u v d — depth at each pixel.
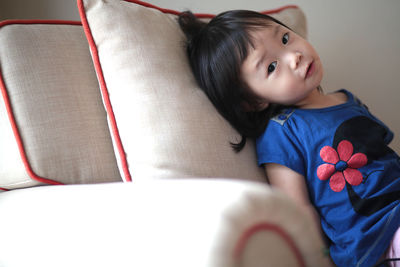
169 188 0.44
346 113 0.84
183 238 0.35
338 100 0.93
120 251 0.39
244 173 0.76
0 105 0.74
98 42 0.75
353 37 1.33
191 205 0.38
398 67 1.34
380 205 0.75
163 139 0.71
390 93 1.34
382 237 0.71
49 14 1.32
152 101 0.72
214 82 0.82
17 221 0.55
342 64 1.34
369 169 0.78
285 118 0.83
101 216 0.45
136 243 0.39
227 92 0.83
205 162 0.72
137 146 0.71
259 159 0.82
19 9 1.32
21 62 0.74
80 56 0.81
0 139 0.74
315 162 0.79
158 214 0.40
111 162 0.79
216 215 0.35
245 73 0.82
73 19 1.32
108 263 0.40
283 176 0.80
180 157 0.70
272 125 0.84
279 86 0.81
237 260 0.33
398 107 1.34
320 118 0.82
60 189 0.61
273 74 0.80
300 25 1.06
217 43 0.82
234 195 0.37
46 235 0.49
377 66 1.34
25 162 0.71
